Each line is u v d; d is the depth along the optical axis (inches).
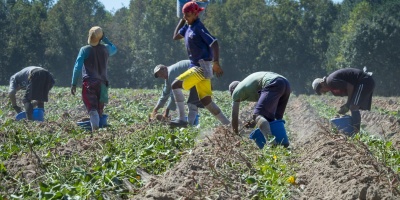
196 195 266.8
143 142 388.8
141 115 699.4
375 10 3472.0
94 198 274.2
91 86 498.9
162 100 534.6
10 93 582.2
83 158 342.0
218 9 3412.9
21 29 3289.9
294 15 3403.1
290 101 1285.7
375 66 3006.9
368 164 306.2
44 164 326.6
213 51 411.8
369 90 503.5
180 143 396.5
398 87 2992.1
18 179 298.0
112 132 450.9
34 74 570.3
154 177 305.0
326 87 519.8
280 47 3371.1
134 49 3452.3
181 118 453.7
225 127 394.6
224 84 3410.4
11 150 376.8
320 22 3420.3
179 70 519.5
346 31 3378.4
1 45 3221.0
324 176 295.0
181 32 435.8
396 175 280.1
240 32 3398.1
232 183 295.3
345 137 362.3
